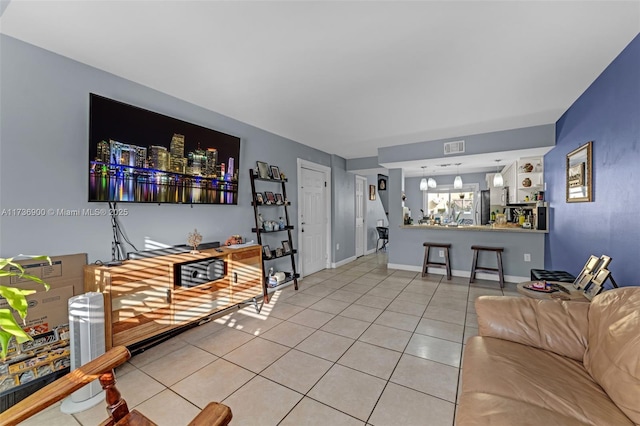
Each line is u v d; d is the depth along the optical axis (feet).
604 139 7.78
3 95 5.99
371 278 15.44
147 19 5.55
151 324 7.34
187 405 5.62
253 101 9.62
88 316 5.93
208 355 7.48
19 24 5.65
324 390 6.03
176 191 8.91
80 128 7.08
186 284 8.16
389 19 5.61
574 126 9.93
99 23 5.65
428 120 11.64
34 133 6.39
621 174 6.93
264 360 7.22
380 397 5.79
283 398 5.79
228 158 10.73
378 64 7.32
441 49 6.68
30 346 5.86
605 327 4.40
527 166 14.90
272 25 5.77
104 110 7.14
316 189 17.07
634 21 5.69
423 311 10.46
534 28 5.92
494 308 5.73
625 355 3.76
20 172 6.21
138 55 6.83
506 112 10.77
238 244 10.61
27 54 6.28
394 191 18.03
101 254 7.44
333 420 5.18
